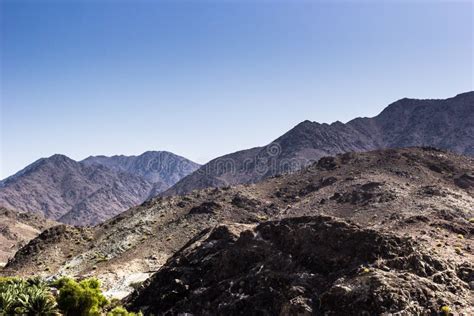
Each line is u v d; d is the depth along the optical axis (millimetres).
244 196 144125
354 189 120438
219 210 135250
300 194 140625
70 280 69250
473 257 55188
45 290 61688
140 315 60000
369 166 145875
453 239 64562
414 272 48812
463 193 111188
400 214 87688
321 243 57250
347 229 57250
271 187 155125
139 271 102375
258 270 58219
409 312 42281
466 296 45094
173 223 133750
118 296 83562
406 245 52969
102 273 101312
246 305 53312
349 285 47312
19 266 126562
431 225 73375
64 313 60656
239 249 63344
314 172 157500
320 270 53875
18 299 56469
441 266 49906
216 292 58500
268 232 64188
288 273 55125
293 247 59000
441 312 41938
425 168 139250
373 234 54750
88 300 61719
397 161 146500
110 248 125188
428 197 101938
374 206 102750
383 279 46344
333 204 115188
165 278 67812
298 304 47875
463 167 141000
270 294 52938
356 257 53062
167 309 62125
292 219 64125
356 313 44250
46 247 136625
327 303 46938
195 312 57688
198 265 68250
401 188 114750
